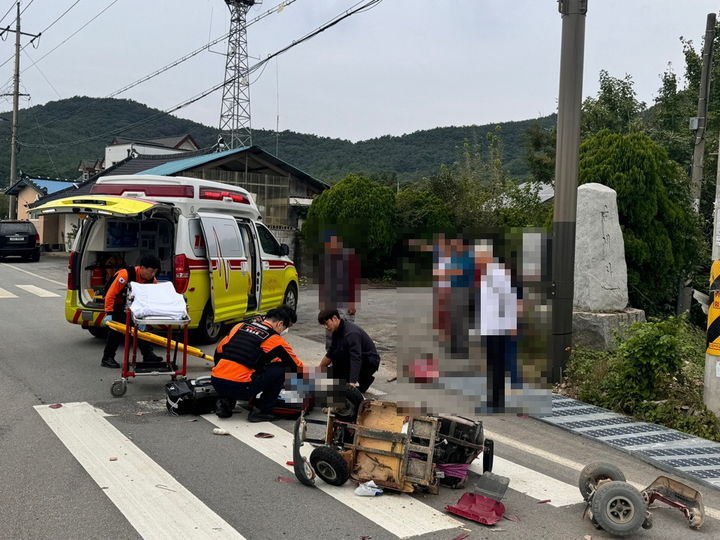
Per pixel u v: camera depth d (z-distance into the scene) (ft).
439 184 69.15
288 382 21.47
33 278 65.46
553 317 26.71
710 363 21.76
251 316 36.58
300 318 43.34
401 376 23.97
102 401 23.02
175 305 24.22
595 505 13.93
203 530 13.51
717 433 20.89
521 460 18.72
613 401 23.65
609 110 69.15
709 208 49.80
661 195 35.14
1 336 34.19
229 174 73.67
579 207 30.94
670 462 18.63
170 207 29.86
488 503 14.76
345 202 62.49
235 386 20.63
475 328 23.18
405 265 26.48
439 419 16.78
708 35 47.34
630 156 35.09
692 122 47.73
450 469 16.22
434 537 13.57
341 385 20.01
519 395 25.03
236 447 18.75
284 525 13.88
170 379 26.40
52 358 29.40
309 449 18.63
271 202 77.15
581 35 26.40
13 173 125.08
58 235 107.55
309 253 63.52
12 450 17.75
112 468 16.74
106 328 33.24
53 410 21.67
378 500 15.43
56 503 14.55
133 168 86.07
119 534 13.19
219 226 33.19
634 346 23.20
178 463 17.31
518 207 61.57
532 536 13.84
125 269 26.73
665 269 35.14
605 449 19.98
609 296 30.45
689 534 14.28
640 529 14.40
